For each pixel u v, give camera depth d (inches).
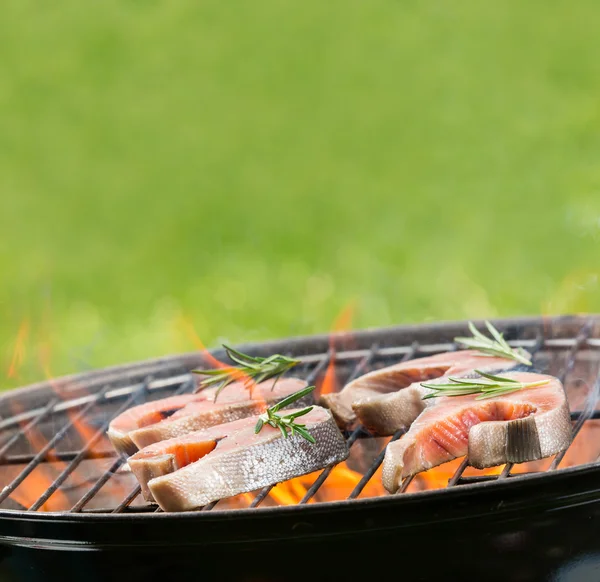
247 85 161.6
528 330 63.4
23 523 50.9
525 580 51.2
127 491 59.4
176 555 50.5
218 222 134.4
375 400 55.5
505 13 163.5
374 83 157.9
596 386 60.6
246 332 105.2
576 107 144.3
